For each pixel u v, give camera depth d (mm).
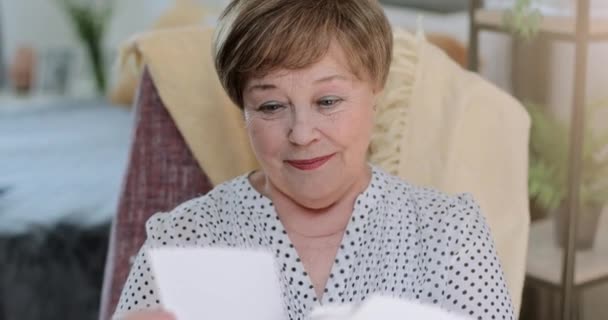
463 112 1688
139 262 1357
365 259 1352
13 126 4098
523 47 2408
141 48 1824
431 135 1711
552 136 2109
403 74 1746
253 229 1374
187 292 1317
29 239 2994
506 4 2102
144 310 1268
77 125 4121
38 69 4918
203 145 1810
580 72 1837
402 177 1722
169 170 1847
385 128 1739
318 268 1360
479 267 1337
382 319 1180
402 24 2785
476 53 2117
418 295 1326
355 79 1308
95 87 4953
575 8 1884
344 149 1322
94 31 4906
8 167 3523
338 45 1276
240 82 1320
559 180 2078
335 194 1363
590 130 2023
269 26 1256
